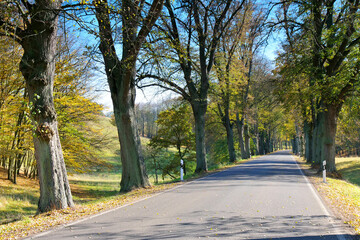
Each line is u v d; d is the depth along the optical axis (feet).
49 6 26.84
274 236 16.87
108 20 31.14
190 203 27.12
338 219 21.17
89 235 17.38
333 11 55.72
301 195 31.45
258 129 184.85
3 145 52.11
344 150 258.57
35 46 26.96
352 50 57.77
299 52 57.82
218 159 155.02
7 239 17.46
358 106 64.80
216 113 116.88
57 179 27.86
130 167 43.09
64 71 55.77
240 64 91.56
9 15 25.08
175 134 103.14
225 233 17.40
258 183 41.11
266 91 130.93
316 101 81.20
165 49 42.68
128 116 42.96
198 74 71.10
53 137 28.07
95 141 71.41
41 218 24.18
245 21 76.69
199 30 61.00
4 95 49.70
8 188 58.80
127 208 25.96
